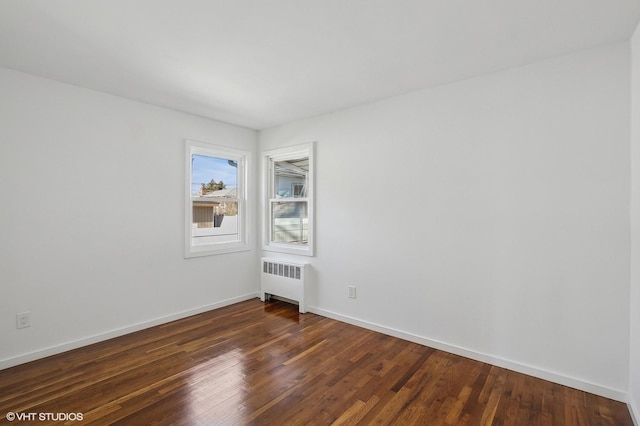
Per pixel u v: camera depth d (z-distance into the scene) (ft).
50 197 9.09
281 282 13.58
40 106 8.89
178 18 6.25
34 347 8.80
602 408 6.76
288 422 6.29
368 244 11.14
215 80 9.21
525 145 8.14
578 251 7.47
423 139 9.84
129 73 8.72
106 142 10.16
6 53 7.59
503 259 8.48
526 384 7.67
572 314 7.55
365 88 9.80
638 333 6.28
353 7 5.90
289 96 10.48
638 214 6.33
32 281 8.79
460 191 9.16
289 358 8.94
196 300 12.62
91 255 9.87
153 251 11.31
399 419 6.42
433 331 9.70
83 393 7.20
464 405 6.87
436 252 9.62
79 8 5.90
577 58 7.48
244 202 14.62
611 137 7.09
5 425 6.11
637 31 6.40
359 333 10.75
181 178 12.10
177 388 7.42
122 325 10.53
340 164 11.89
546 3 5.78
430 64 8.18
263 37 6.95
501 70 8.46
